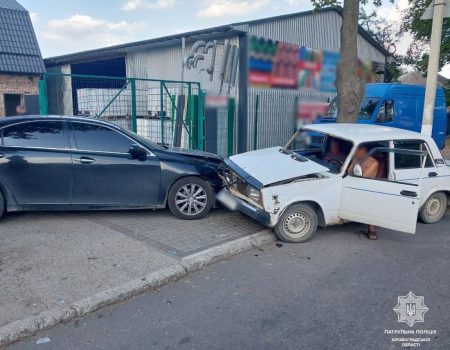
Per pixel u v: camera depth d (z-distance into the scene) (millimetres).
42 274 3807
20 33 17234
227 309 3406
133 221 5574
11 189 5188
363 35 16000
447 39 17203
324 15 13344
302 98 12672
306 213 5051
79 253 4328
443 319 3293
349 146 5355
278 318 3273
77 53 16047
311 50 12484
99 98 10812
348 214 5141
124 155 5516
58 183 5305
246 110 11312
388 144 5398
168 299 3576
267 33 11570
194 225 5488
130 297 3586
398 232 5590
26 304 3275
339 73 8297
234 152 11469
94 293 3480
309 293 3715
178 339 2969
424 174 5699
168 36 12117
